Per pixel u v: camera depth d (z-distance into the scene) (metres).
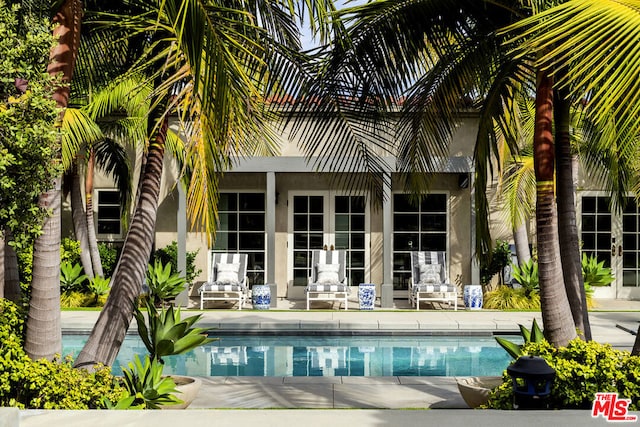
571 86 5.29
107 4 5.71
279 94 6.45
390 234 12.72
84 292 12.54
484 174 5.89
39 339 4.66
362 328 10.38
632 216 14.33
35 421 3.39
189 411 3.61
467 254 14.14
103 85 6.98
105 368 4.79
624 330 9.83
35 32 4.87
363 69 6.04
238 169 12.76
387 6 5.30
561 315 5.06
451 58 5.82
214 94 4.30
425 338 10.19
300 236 14.39
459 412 3.63
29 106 3.83
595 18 2.90
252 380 7.05
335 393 6.44
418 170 6.71
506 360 8.67
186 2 3.70
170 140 11.95
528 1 4.55
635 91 2.94
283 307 12.97
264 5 5.77
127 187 13.33
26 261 9.04
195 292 14.06
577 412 3.64
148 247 5.61
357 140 6.76
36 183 3.93
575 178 12.27
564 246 5.52
